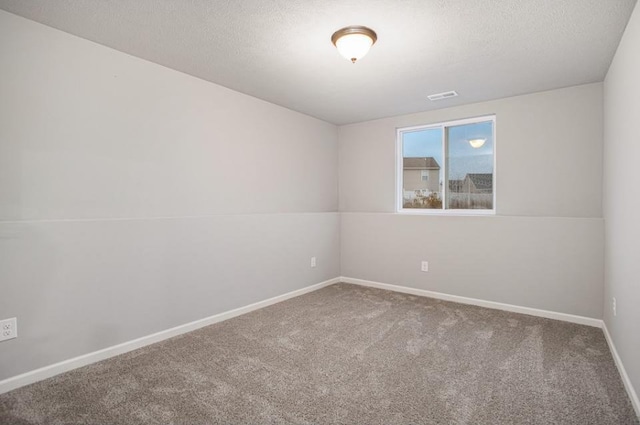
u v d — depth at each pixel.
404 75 3.02
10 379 1.98
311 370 2.22
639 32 1.81
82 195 2.39
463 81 3.16
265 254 3.65
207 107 3.20
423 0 1.90
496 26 2.18
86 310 2.31
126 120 2.62
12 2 1.95
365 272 4.57
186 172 3.03
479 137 3.93
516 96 3.58
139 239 2.60
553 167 3.40
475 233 3.71
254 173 3.67
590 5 1.93
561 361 2.35
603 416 1.74
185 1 1.93
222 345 2.62
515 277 3.47
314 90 3.43
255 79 3.14
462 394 1.94
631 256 1.97
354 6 1.96
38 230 2.10
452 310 3.50
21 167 2.12
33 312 2.07
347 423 1.69
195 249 2.98
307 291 4.21
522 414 1.75
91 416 1.74
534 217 3.37
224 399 1.88
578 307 3.15
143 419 1.71
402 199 4.50
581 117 3.25
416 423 1.69
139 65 2.69
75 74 2.35
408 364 2.30
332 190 4.84
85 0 1.92
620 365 2.19
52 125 2.25
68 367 2.21
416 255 4.12
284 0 1.91
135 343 2.56
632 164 1.96
